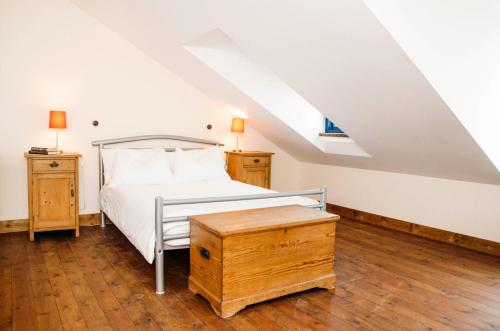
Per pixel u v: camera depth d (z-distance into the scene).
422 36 2.42
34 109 3.78
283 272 2.39
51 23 3.80
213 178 4.23
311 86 3.29
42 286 2.55
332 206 5.19
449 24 2.53
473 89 2.79
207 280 2.32
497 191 3.45
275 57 3.11
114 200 3.45
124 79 4.22
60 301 2.34
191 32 3.32
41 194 3.52
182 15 3.14
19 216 3.81
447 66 2.60
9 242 3.48
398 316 2.24
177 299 2.40
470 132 2.85
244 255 2.21
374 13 2.18
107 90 4.13
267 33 2.85
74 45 3.93
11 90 3.67
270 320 2.16
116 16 3.72
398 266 3.10
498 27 2.77
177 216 2.52
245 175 4.75
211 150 4.50
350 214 4.92
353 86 3.00
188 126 4.67
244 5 2.65
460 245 3.73
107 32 4.09
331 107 3.48
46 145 3.86
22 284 2.58
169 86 4.50
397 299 2.47
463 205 3.70
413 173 4.10
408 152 3.63
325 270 2.59
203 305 2.33
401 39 2.32
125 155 3.94
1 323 2.06
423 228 4.06
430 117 2.89
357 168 4.78
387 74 2.66
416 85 2.62
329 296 2.50
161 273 2.46
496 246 3.46
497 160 3.11
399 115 3.08
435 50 2.51
